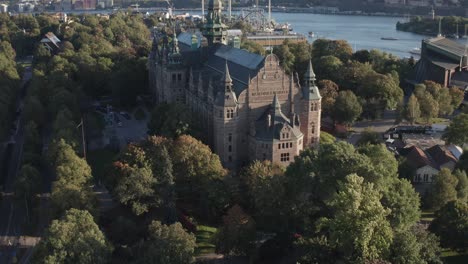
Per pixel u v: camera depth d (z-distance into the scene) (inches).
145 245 4382.4
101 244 4202.8
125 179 5344.5
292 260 4596.5
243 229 4638.3
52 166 6471.5
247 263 4753.9
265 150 6505.9
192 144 5915.4
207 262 4731.8
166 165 5487.2
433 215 5693.9
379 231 3848.4
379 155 5556.1
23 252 5093.5
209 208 5477.4
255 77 6673.2
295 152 6589.6
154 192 5413.4
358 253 3757.4
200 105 7519.7
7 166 7288.4
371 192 3983.8
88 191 5334.6
